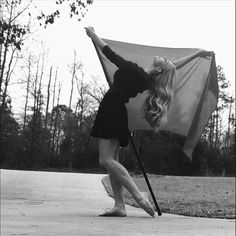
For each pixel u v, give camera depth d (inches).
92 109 2062.0
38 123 2058.3
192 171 1761.8
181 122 294.4
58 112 2170.3
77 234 187.6
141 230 208.7
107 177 919.0
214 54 296.2
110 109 267.1
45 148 2081.7
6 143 1978.3
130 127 286.5
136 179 965.8
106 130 266.4
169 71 278.8
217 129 2444.6
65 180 796.6
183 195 641.0
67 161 2015.3
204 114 300.0
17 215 275.1
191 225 242.2
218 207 474.3
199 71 297.3
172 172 1731.1
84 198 494.3
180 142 1662.2
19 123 2036.2
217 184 893.8
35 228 206.1
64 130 2143.2
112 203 424.5
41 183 719.7
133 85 270.1
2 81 1299.2
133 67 270.4
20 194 533.0
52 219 247.8
